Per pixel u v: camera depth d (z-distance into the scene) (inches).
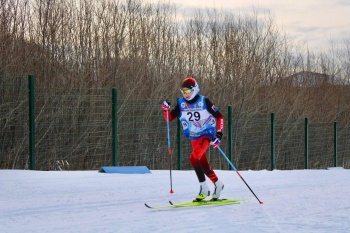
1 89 686.5
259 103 1186.6
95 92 821.9
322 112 1475.1
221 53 1211.2
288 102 1295.5
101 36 962.1
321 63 1574.8
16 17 844.0
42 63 843.4
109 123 763.4
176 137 831.7
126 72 947.3
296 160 1101.1
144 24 1051.3
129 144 781.3
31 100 607.2
